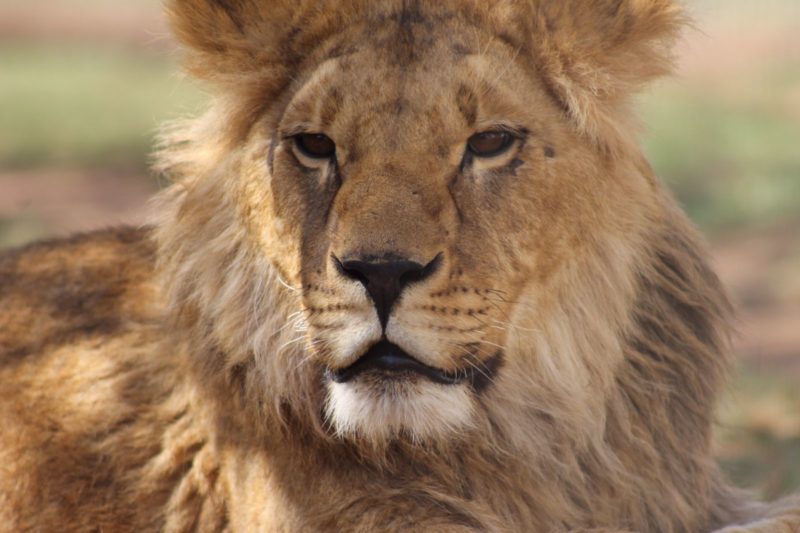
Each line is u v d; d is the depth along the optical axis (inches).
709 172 1032.2
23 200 978.7
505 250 271.0
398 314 254.4
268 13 289.6
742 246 845.8
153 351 312.8
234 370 288.8
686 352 304.3
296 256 275.1
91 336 324.5
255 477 284.5
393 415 260.4
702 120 1252.5
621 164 288.7
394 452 281.0
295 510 277.7
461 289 262.8
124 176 1096.8
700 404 305.4
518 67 277.7
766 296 729.0
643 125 300.5
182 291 298.4
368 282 253.9
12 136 1245.7
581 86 281.1
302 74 284.7
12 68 1734.7
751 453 426.3
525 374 285.6
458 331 262.5
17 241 817.5
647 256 297.0
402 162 264.8
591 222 284.2
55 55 1870.1
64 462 312.2
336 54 279.4
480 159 270.7
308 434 279.6
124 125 1295.5
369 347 257.6
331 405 267.7
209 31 294.0
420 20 277.7
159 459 303.9
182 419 303.0
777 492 381.4
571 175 279.1
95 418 313.6
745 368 541.3
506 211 271.0
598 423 292.5
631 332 297.3
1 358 330.0
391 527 270.5
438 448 282.8
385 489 277.3
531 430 289.9
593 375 291.4
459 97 268.7
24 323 334.3
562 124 279.6
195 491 298.4
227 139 295.7
